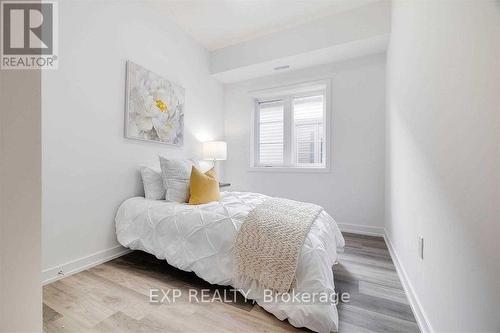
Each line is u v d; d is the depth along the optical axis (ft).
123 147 7.08
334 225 6.38
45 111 5.26
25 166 1.62
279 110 11.76
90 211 6.19
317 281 3.90
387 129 8.45
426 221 3.98
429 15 3.87
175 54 9.07
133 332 3.79
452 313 2.98
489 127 2.24
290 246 4.23
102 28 6.43
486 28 2.29
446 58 3.21
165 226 5.78
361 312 4.38
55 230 5.47
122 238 6.43
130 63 7.15
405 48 5.58
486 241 2.28
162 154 8.49
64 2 5.58
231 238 4.89
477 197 2.45
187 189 7.20
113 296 4.80
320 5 8.12
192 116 10.10
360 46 8.66
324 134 10.53
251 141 11.87
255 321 4.07
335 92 9.94
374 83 9.27
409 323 4.11
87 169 6.12
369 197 9.36
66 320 4.06
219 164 12.07
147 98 7.73
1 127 1.51
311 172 10.39
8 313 1.57
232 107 12.28
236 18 8.80
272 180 11.31
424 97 4.10
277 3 8.01
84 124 6.03
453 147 3.00
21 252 1.62
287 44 9.46
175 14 8.54
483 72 2.34
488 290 2.24
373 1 7.96
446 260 3.16
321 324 3.68
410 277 4.93
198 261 5.09
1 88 1.51
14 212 1.58
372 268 6.24
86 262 6.08
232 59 10.68
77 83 5.85
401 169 5.98
